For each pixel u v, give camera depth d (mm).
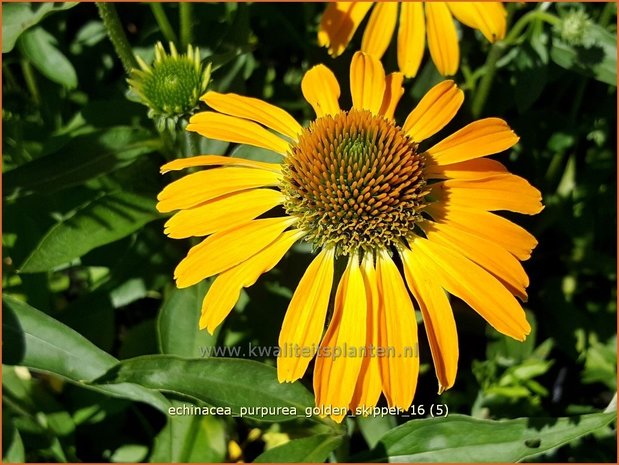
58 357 186
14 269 235
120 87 264
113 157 219
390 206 181
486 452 181
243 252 177
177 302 200
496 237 176
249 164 190
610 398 256
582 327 257
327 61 267
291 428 233
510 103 269
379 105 198
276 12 279
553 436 177
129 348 231
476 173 190
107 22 222
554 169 267
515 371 230
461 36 276
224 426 219
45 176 213
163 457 212
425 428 187
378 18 224
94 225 208
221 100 198
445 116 196
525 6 257
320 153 185
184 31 240
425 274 175
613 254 272
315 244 183
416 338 165
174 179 231
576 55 235
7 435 193
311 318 170
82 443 232
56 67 244
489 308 166
